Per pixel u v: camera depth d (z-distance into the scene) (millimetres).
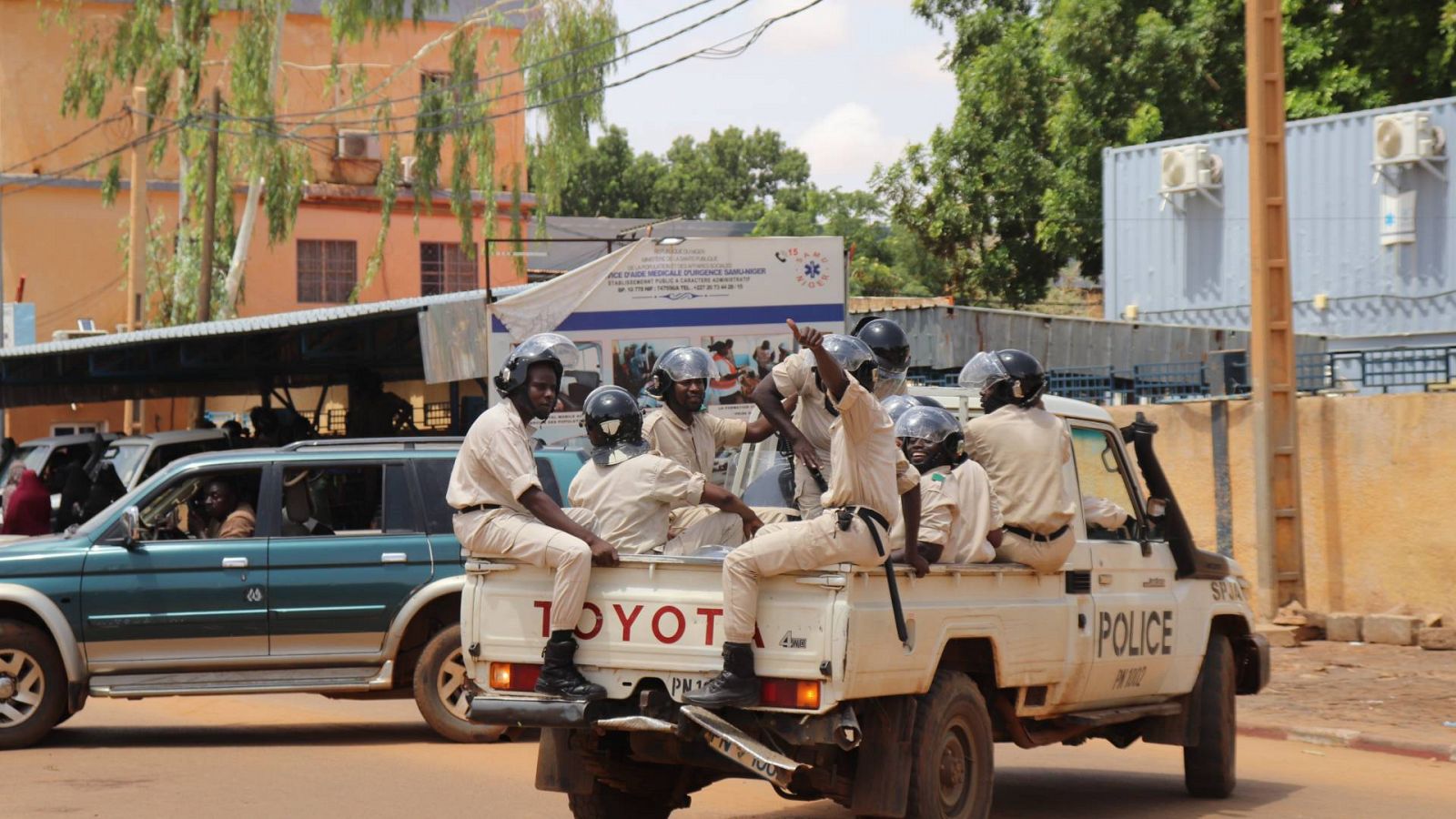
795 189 69125
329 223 38625
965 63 35656
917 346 22078
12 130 37438
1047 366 21938
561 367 7000
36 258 37562
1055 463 7695
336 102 38906
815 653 6125
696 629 6426
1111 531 8633
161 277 35750
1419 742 11164
